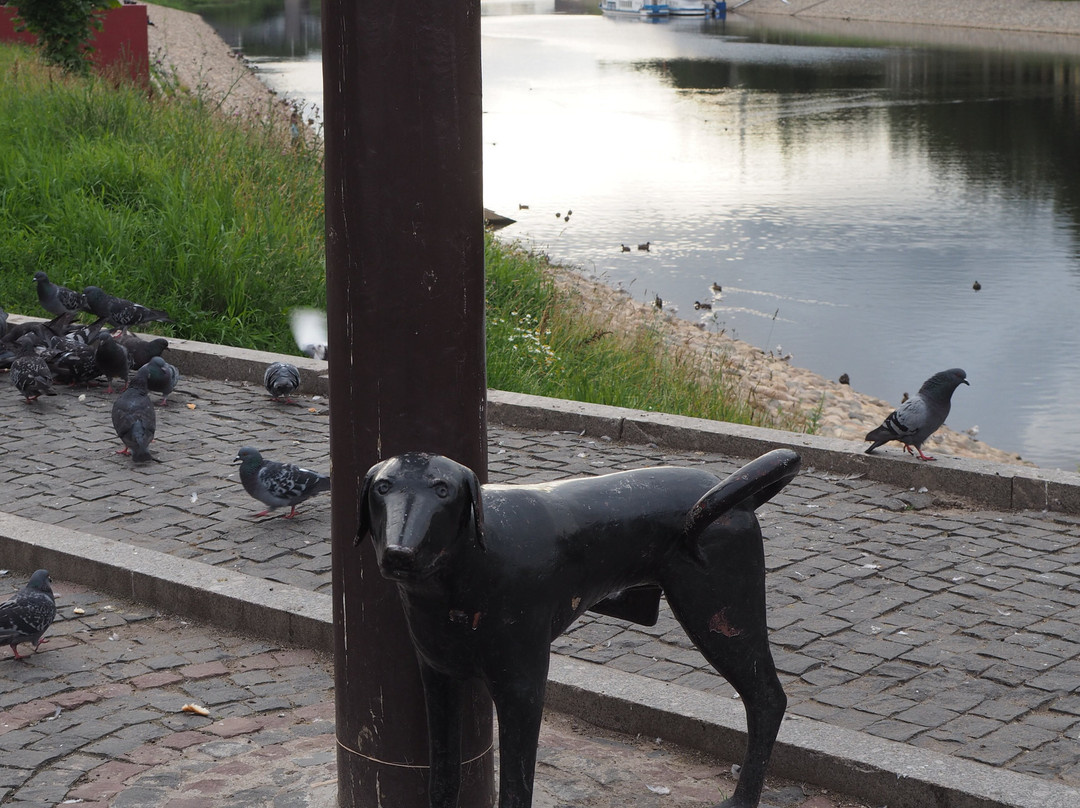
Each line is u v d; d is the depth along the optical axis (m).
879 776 5.39
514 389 13.32
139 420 10.10
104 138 18.95
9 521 8.52
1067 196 36.41
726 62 79.81
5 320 13.36
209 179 17.00
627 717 6.07
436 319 4.83
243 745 5.85
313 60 71.69
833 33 100.31
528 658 4.27
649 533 4.55
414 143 4.71
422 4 4.63
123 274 15.14
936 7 106.88
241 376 12.75
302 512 9.13
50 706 6.27
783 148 46.44
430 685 4.57
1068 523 8.73
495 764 5.78
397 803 5.04
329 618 6.94
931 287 26.62
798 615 7.28
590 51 91.75
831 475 9.77
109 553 7.91
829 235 31.88
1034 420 18.61
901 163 42.53
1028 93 59.31
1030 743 5.80
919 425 9.42
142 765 5.67
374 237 4.77
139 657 6.89
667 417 10.80
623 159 44.47
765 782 5.62
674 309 24.16
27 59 25.39
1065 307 24.94
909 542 8.40
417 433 4.89
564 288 20.84
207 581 7.46
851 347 22.41
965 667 6.61
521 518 4.25
